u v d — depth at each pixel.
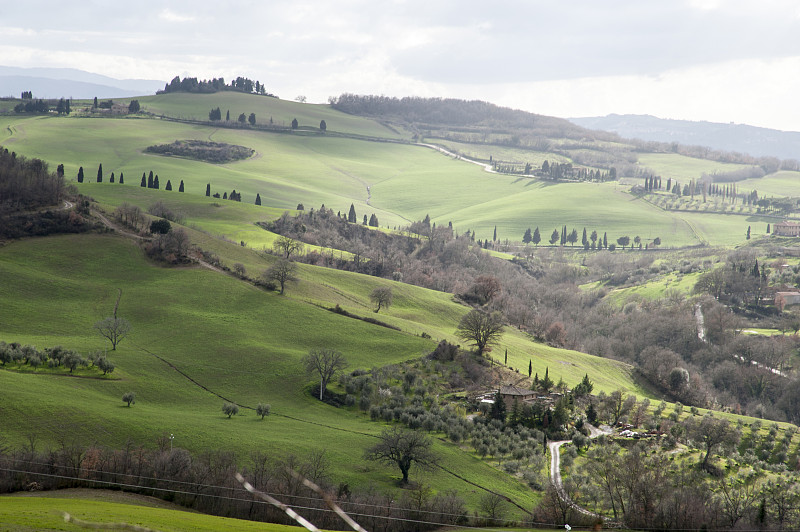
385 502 94.62
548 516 98.69
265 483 89.62
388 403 154.88
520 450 138.62
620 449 152.62
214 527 65.88
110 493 84.31
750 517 95.19
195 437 115.62
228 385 157.12
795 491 122.25
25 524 56.06
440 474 120.56
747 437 168.75
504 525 94.56
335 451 122.56
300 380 163.50
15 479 84.69
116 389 141.12
